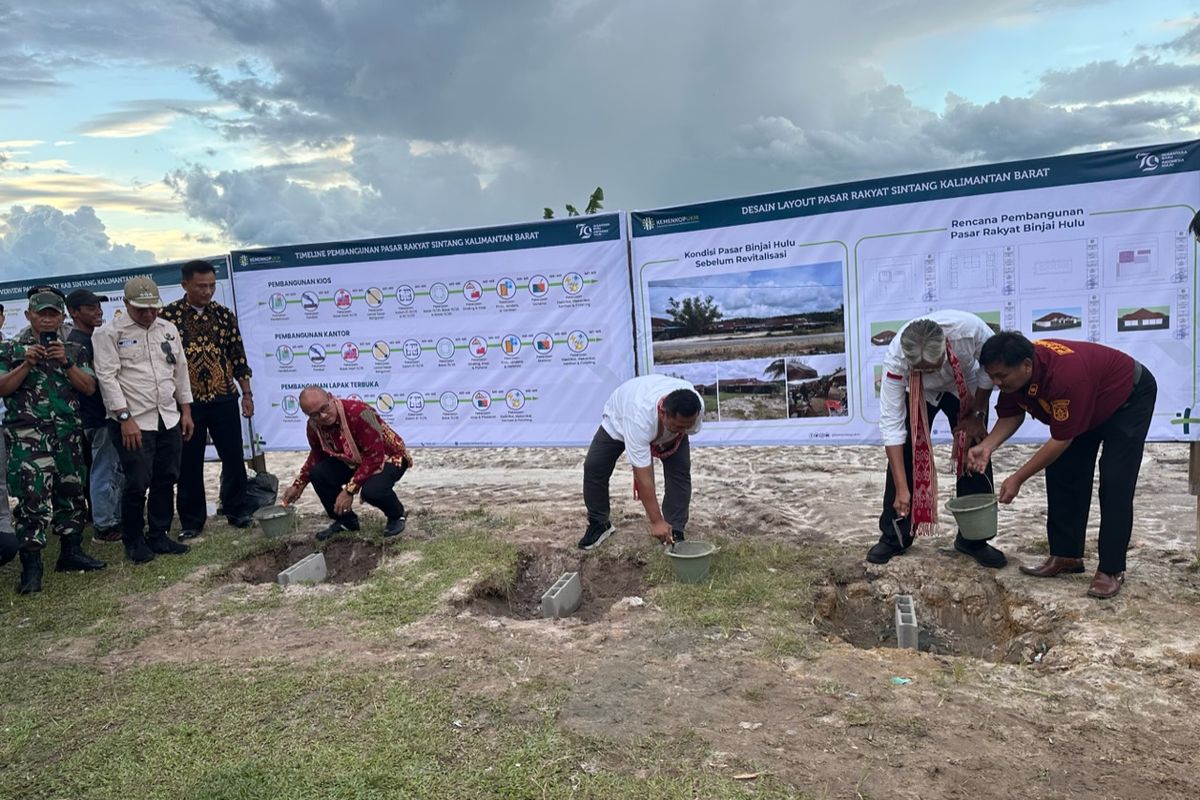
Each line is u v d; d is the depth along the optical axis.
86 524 6.73
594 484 5.41
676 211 5.78
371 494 5.79
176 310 6.16
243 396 6.66
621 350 6.14
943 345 4.23
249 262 6.93
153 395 5.70
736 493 6.89
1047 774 2.80
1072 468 4.30
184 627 4.54
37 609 4.93
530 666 3.77
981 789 2.73
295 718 3.39
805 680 3.53
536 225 6.15
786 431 5.80
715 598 4.49
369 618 4.50
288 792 2.84
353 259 6.66
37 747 3.30
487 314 6.42
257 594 4.98
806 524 5.88
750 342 5.77
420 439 6.77
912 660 3.71
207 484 8.98
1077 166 4.92
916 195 5.24
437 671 3.76
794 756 2.94
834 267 5.49
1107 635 3.79
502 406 6.53
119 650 4.28
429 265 6.48
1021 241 5.09
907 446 4.77
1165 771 2.80
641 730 3.15
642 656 3.83
